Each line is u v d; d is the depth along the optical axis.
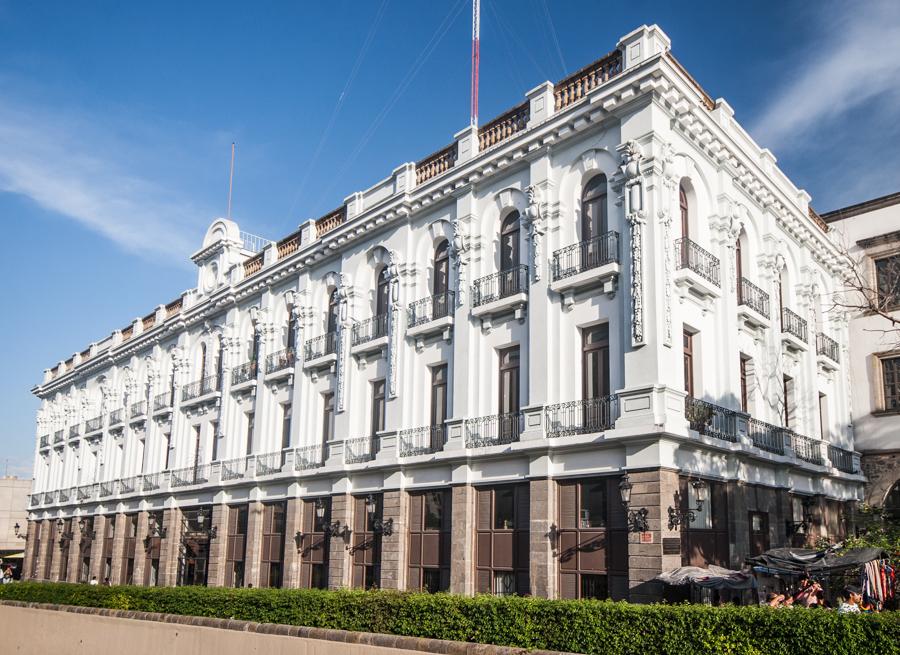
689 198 20.36
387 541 22.77
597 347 19.08
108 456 43.00
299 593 17.41
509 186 22.17
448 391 22.62
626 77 18.98
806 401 24.30
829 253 27.64
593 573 17.50
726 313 19.98
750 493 19.81
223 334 33.84
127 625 20.22
